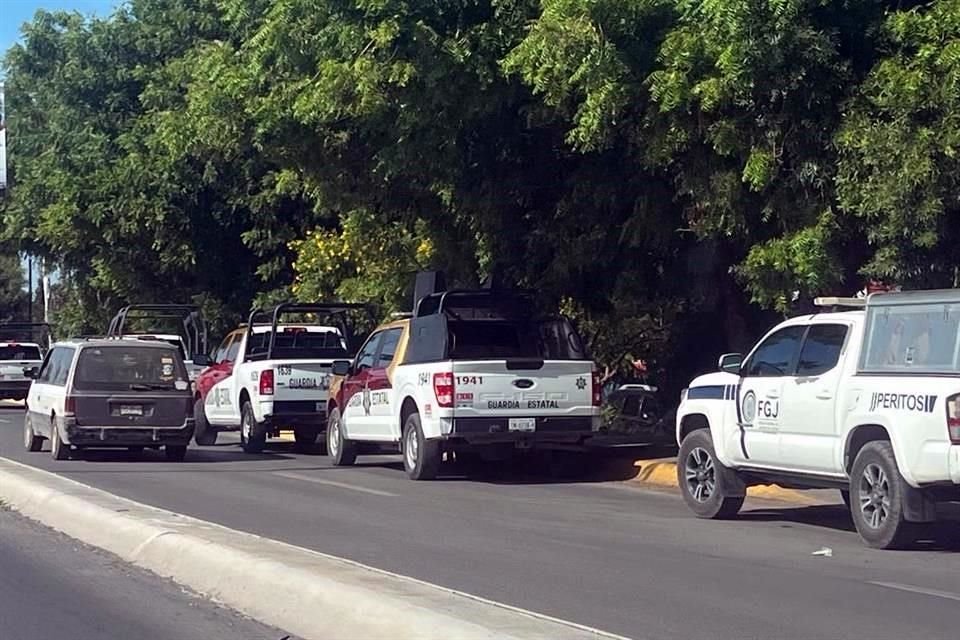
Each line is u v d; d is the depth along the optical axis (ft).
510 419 65.62
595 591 36.45
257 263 137.59
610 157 67.97
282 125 74.23
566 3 55.16
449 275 85.76
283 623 33.24
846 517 53.72
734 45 51.90
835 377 45.73
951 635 31.24
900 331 43.68
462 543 45.50
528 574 39.17
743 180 55.88
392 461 81.97
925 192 50.44
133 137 129.90
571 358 68.44
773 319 73.72
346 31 63.16
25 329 186.19
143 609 35.53
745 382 50.49
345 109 65.16
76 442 76.84
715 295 75.77
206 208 131.54
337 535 47.39
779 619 32.89
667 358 86.17
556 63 55.62
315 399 85.61
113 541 45.42
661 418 89.25
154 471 73.26
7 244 165.58
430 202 83.20
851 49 54.85
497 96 63.87
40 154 144.46
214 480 68.23
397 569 39.91
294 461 81.82
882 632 31.50
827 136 54.65
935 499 42.68
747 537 47.70
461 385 65.00
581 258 73.15
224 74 77.15
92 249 141.18
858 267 60.18
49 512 52.75
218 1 105.50
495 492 63.21
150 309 118.11
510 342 69.82
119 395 77.36
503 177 73.87
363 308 91.30
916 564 41.65
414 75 62.03
